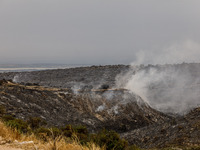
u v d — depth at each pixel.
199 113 37.03
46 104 61.22
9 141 7.20
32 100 59.59
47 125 41.28
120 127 61.09
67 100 72.12
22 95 61.25
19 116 43.31
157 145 30.64
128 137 40.19
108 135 15.57
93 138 15.33
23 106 52.41
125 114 71.25
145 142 35.41
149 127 43.84
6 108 45.81
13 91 62.34
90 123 57.91
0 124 8.96
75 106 69.38
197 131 28.28
